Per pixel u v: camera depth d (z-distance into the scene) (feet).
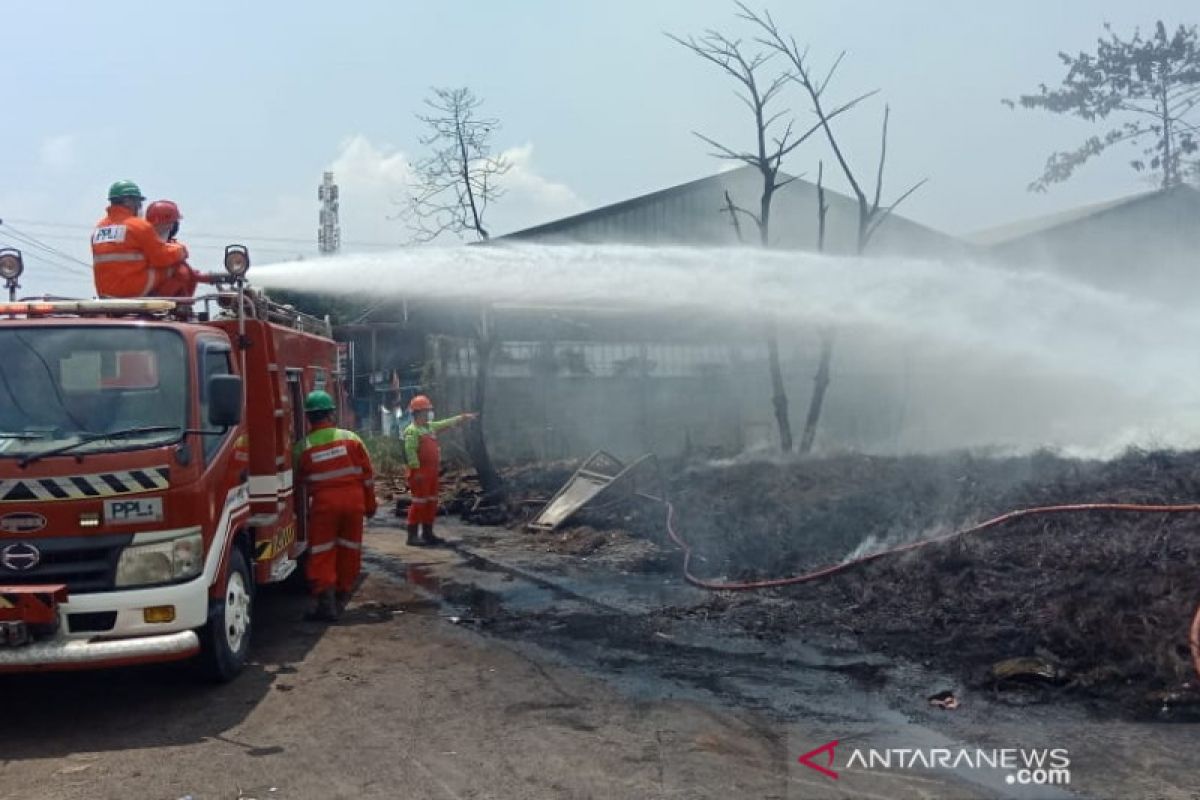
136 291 23.35
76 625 18.51
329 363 34.83
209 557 19.95
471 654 23.27
